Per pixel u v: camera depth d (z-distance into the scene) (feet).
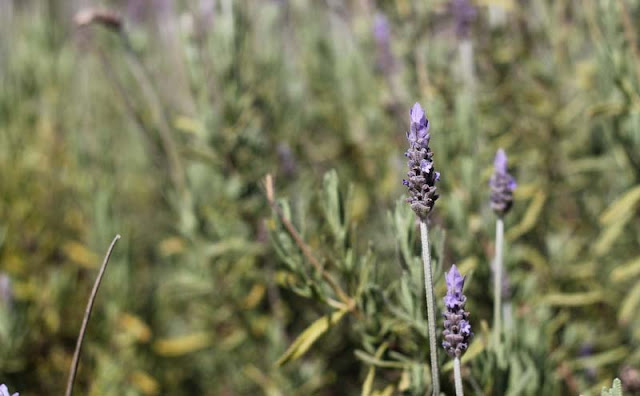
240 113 2.34
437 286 1.59
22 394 2.40
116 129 3.42
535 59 2.58
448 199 2.03
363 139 2.70
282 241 1.64
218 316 2.40
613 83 2.03
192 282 2.34
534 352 1.76
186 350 2.57
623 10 1.95
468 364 1.68
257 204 2.29
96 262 2.56
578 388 1.94
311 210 2.33
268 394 2.29
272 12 2.67
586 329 2.14
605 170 2.48
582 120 2.50
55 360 2.50
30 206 2.85
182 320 2.96
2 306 2.23
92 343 2.46
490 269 1.94
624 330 2.20
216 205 2.40
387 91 2.52
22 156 2.90
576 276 2.23
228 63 2.31
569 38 2.57
